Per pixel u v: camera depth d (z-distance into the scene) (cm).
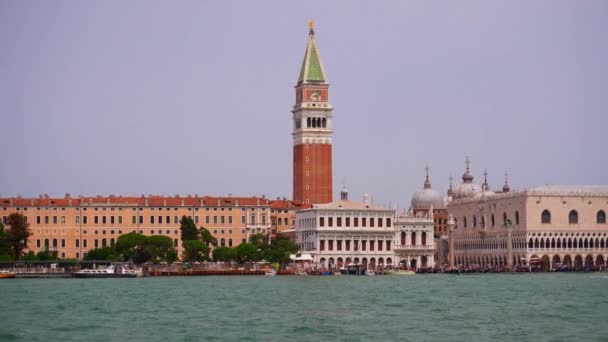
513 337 13225
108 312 17250
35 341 13050
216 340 13012
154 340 13062
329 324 14825
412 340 12925
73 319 15938
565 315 16175
